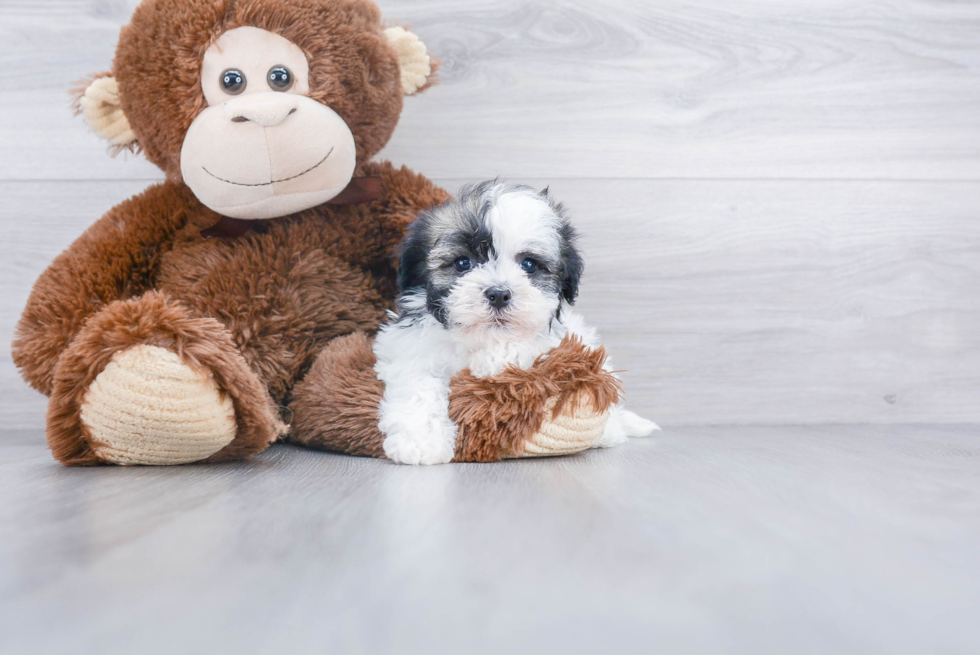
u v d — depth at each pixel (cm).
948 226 238
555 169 228
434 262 166
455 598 71
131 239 177
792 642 62
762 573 79
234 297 174
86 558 83
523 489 121
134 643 61
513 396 150
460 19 223
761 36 230
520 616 67
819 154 234
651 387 232
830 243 235
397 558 83
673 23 228
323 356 175
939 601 72
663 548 88
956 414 236
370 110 178
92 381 138
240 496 116
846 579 78
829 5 231
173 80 162
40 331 164
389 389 163
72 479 132
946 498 117
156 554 84
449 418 155
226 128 159
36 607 68
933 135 236
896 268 237
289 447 177
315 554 84
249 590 73
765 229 233
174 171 175
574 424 153
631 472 139
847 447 179
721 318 233
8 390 217
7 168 216
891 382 238
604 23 226
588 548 87
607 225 229
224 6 162
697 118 230
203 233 184
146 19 164
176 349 139
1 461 156
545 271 170
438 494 117
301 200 174
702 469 143
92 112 175
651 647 61
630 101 228
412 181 197
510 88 225
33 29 214
